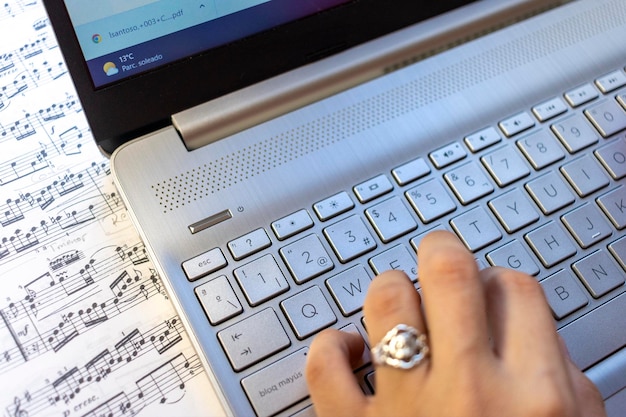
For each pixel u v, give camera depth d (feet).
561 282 1.17
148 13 1.16
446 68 1.32
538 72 1.33
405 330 1.01
